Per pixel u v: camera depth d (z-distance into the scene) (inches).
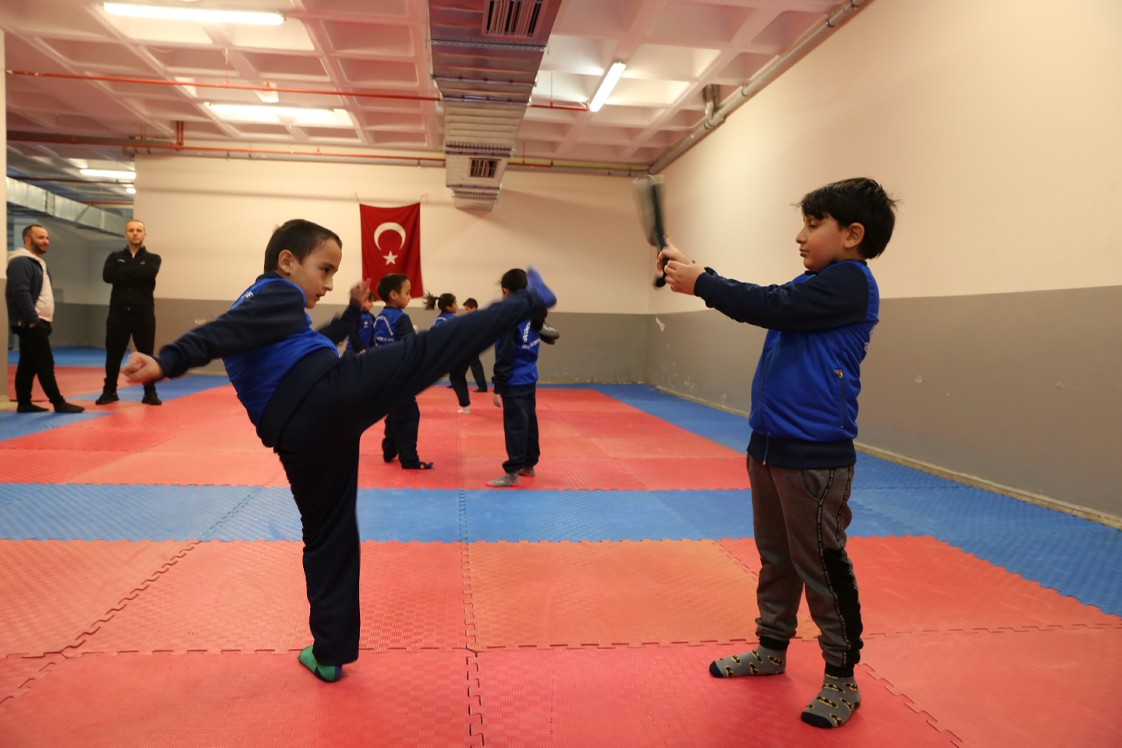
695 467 223.5
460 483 192.2
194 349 67.4
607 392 481.1
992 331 202.1
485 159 399.9
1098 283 169.2
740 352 371.9
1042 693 86.9
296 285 78.4
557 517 161.5
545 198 534.3
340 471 81.7
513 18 241.1
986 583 125.2
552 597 114.0
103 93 401.4
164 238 498.0
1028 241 190.1
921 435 231.3
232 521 148.1
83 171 591.2
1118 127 164.7
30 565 119.6
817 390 76.7
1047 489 182.2
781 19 318.0
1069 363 176.7
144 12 291.3
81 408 287.7
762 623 89.7
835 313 75.4
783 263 324.2
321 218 510.6
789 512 79.1
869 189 78.1
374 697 81.4
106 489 170.4
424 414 335.9
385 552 134.0
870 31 259.9
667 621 105.7
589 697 83.1
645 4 272.8
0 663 86.6
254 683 83.7
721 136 400.2
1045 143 184.5
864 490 197.2
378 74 372.5
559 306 539.5
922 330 231.5
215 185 500.7
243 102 406.3
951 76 219.1
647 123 429.4
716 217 407.5
